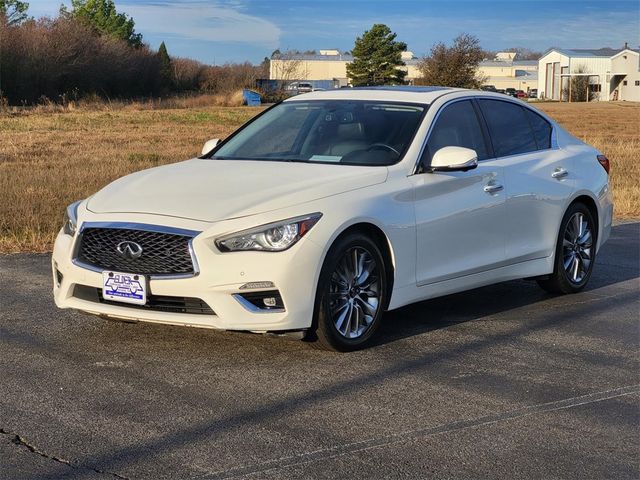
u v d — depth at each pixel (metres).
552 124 7.33
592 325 6.19
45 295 6.65
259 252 4.90
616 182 15.42
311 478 3.55
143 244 5.02
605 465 3.76
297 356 5.23
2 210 10.24
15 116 39.97
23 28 61.97
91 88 65.25
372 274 5.43
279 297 4.95
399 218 5.52
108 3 97.12
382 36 96.88
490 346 5.59
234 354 5.24
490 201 6.21
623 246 9.56
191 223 4.96
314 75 121.56
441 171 5.81
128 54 70.56
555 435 4.09
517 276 6.58
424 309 6.57
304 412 4.31
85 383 4.67
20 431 3.99
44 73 60.41
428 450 3.88
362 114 6.25
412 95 6.40
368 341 5.54
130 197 5.37
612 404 4.54
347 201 5.25
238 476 3.55
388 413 4.33
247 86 83.75
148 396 4.49
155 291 4.98
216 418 4.21
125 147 22.81
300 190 5.22
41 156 19.36
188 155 19.92
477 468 3.69
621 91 100.62
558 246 6.95
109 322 5.88
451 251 5.95
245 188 5.31
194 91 81.88
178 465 3.65
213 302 4.90
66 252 5.32
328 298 5.13
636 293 7.25
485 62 136.75
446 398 4.57
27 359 5.07
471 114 6.48
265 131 6.47
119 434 3.98
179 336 5.58
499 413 4.37
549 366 5.19
